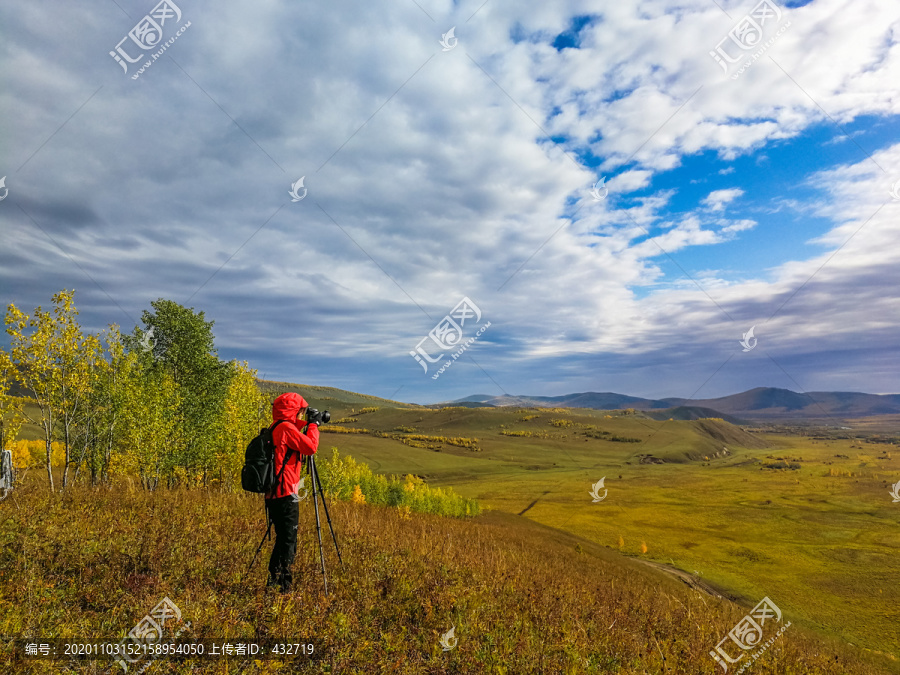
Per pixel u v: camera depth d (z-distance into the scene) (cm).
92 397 2334
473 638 493
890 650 3195
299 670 373
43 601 424
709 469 18575
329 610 468
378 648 425
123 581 493
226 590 492
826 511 12181
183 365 3064
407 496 6656
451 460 18688
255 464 539
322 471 4088
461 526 3067
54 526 624
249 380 2752
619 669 514
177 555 570
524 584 779
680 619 841
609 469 18375
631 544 8306
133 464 2203
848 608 4859
